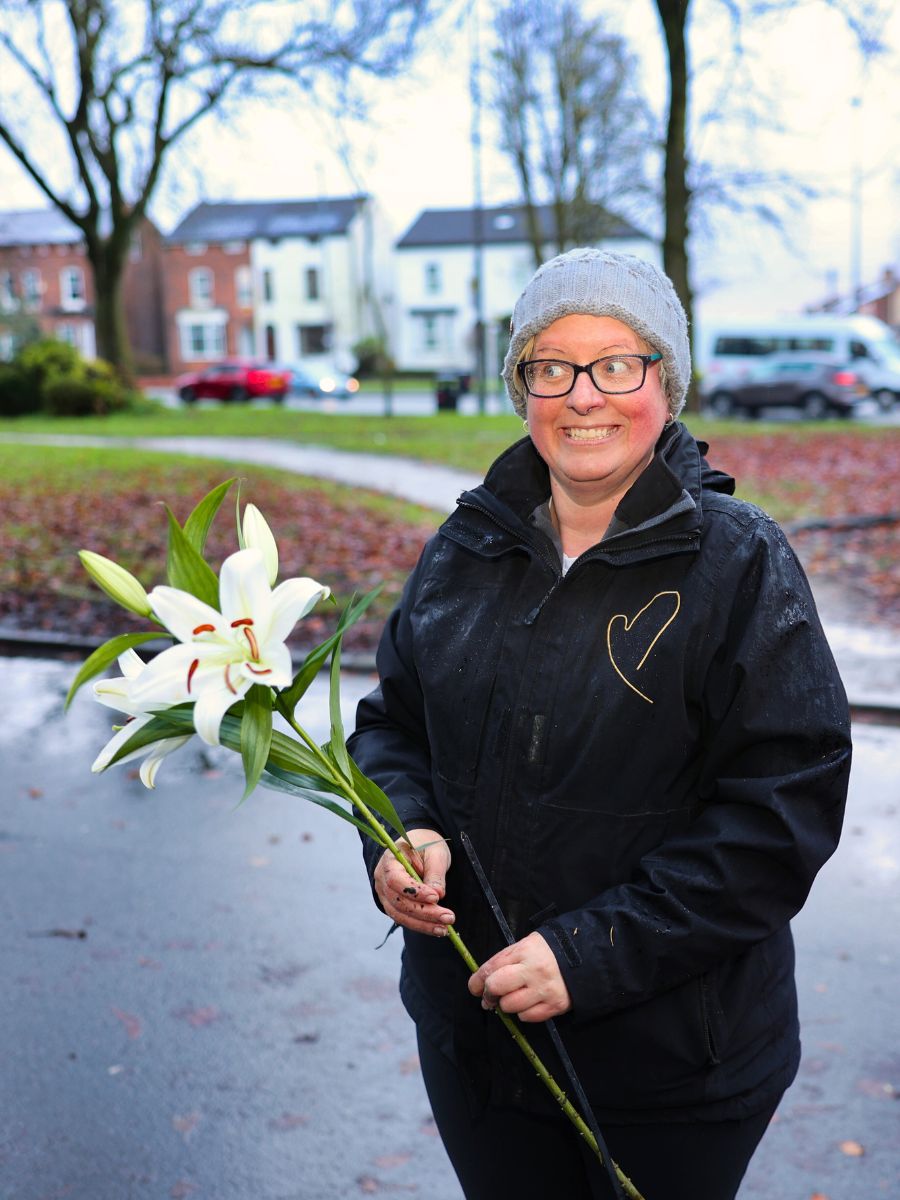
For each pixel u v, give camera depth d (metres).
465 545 1.76
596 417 1.64
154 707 1.40
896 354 30.58
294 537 11.57
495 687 1.68
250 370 39.66
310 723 6.32
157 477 16.06
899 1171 2.94
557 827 1.63
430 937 1.78
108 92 29.16
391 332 66.69
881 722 6.30
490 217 62.72
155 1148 3.07
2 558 10.67
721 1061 1.62
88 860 4.83
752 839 1.50
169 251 62.28
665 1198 1.68
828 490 14.46
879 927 4.13
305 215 62.69
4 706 6.96
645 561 1.60
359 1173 2.98
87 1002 3.75
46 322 61.75
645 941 1.50
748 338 30.77
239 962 4.00
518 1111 1.71
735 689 1.55
